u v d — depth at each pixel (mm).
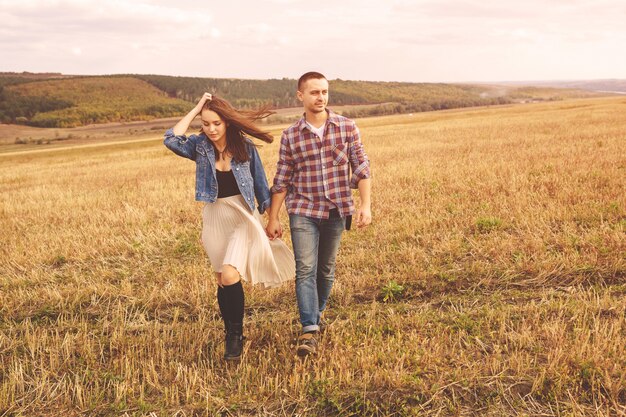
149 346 4059
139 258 6613
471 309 4398
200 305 4949
